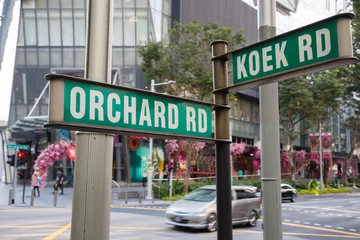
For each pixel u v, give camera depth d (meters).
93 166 2.88
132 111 2.84
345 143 63.34
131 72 37.47
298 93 36.78
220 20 43.53
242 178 41.94
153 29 37.97
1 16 42.69
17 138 39.22
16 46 37.84
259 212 15.30
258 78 3.19
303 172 54.38
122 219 16.25
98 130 2.64
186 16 39.78
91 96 2.62
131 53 37.62
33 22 37.81
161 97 3.06
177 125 3.14
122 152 36.47
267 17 4.95
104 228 2.89
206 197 13.90
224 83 3.54
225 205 3.38
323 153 48.00
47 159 25.91
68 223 14.75
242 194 14.84
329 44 2.75
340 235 13.59
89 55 3.02
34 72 37.78
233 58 3.43
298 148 54.81
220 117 3.49
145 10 37.88
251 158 46.66
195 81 27.61
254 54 3.24
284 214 19.95
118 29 37.75
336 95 37.06
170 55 29.17
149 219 16.25
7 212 18.39
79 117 2.54
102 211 2.88
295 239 12.56
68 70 37.78
